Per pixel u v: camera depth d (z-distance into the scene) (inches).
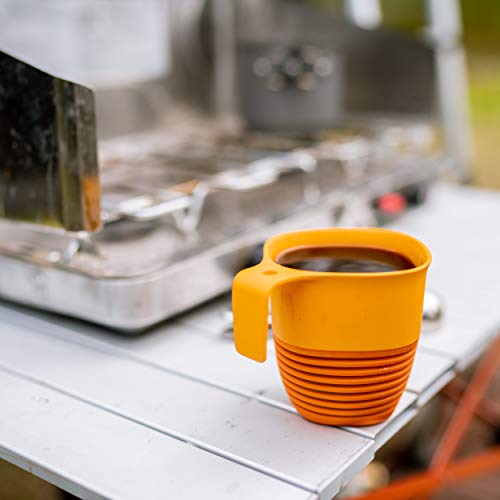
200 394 24.7
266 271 20.1
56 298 29.5
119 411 23.6
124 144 49.9
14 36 44.7
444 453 37.0
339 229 24.1
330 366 21.2
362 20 56.4
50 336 29.5
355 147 45.8
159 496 19.1
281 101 53.4
